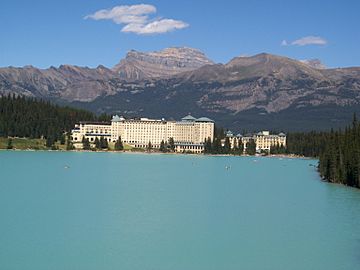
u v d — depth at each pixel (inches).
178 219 5738.2
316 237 4936.0
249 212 6284.5
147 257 4224.9
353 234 5078.7
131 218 5738.2
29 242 4594.0
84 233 4968.0
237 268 3988.7
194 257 4249.5
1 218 5585.6
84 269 3905.0
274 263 4121.6
